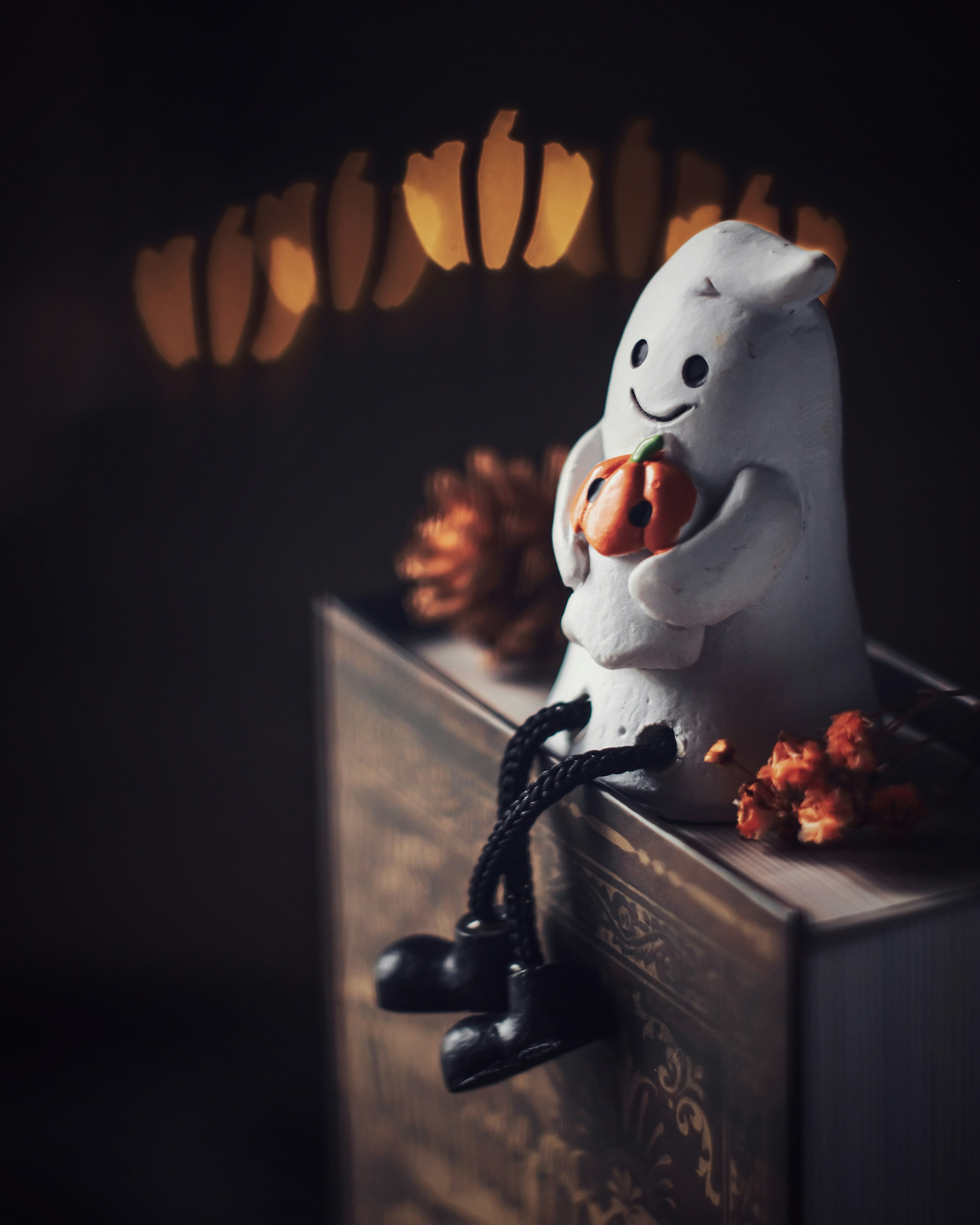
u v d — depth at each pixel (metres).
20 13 0.72
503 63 0.70
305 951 0.75
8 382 0.78
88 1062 0.66
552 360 0.75
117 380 0.79
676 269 0.35
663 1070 0.35
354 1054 0.49
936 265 0.52
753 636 0.35
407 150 0.73
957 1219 0.33
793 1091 0.32
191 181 0.76
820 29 0.56
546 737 0.36
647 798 0.35
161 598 0.82
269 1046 0.68
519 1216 0.40
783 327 0.34
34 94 0.74
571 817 0.36
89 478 0.80
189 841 0.80
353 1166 0.50
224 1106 0.63
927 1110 0.33
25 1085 0.65
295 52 0.73
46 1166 0.59
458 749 0.40
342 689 0.47
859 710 0.35
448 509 0.44
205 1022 0.70
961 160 0.50
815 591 0.35
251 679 0.81
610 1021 0.36
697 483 0.34
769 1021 0.32
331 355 0.79
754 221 0.60
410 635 0.45
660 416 0.35
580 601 0.36
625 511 0.34
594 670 0.37
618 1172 0.36
